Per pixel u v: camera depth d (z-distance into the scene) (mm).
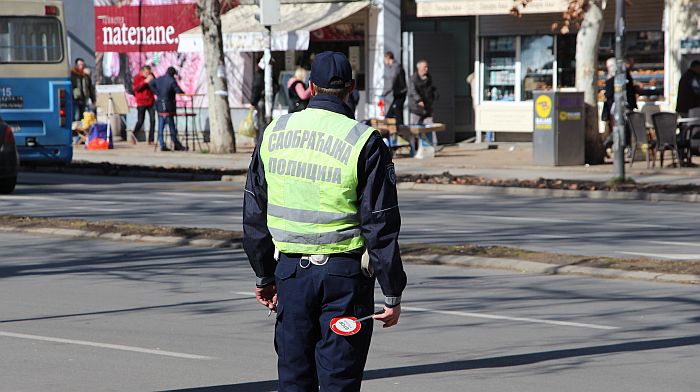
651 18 66938
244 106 80188
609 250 31078
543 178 50938
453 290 25578
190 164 63562
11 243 33781
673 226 36656
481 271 28219
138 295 25250
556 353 19375
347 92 12469
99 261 30219
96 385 17344
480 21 73125
